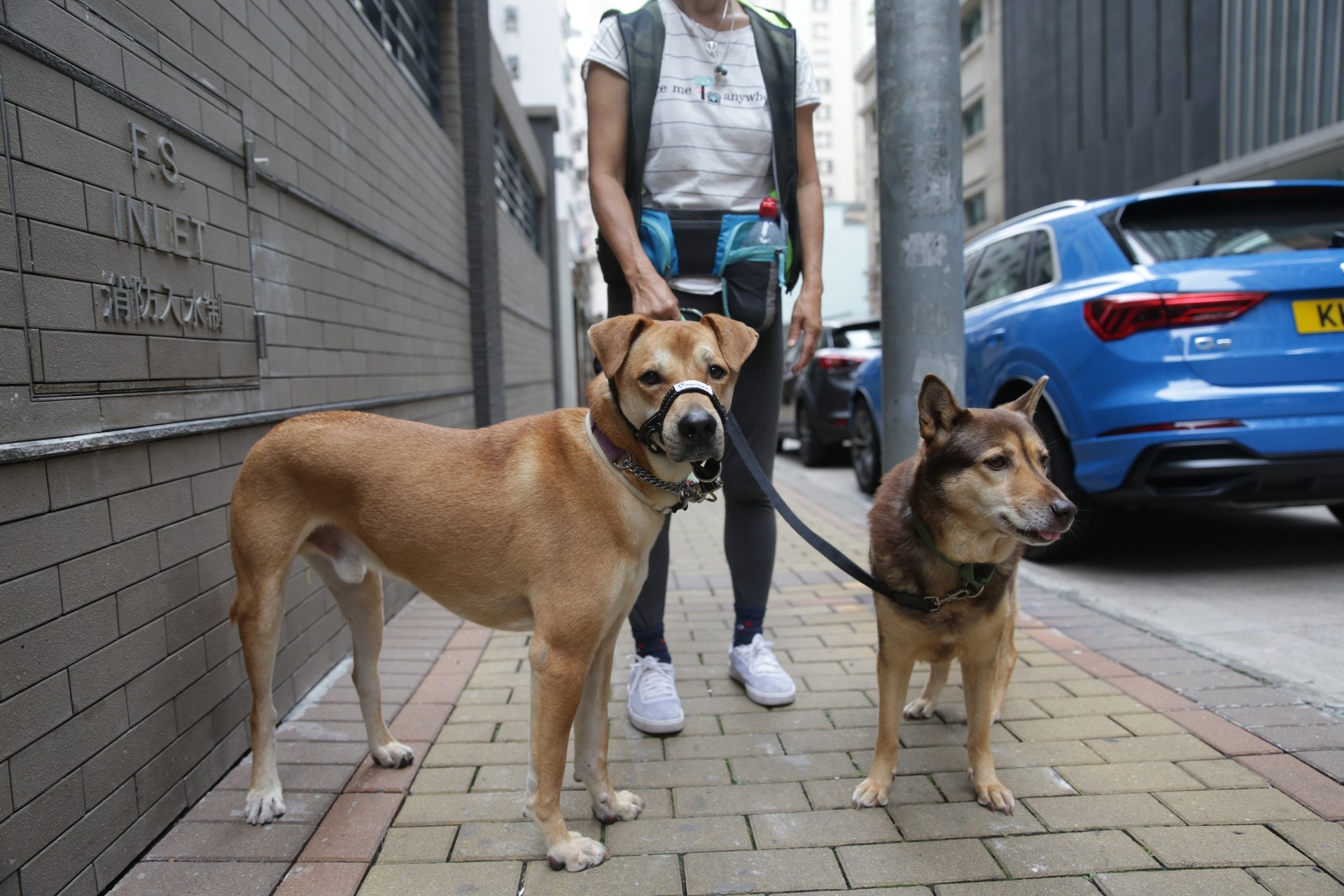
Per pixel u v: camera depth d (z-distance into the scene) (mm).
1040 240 4852
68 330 1671
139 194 1928
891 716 2107
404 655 3250
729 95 2662
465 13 6320
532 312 12461
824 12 75188
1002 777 2203
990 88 22438
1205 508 5820
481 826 2016
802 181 2900
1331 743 2305
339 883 1784
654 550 2678
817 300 2832
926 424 2104
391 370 4094
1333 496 3826
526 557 1861
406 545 1958
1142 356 3740
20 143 1547
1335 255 3713
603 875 1813
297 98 2984
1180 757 2270
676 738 2512
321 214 3176
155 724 1946
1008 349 4699
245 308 2480
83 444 1668
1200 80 14039
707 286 2672
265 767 2043
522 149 12078
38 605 1567
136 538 1893
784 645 3297
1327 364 3635
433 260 5074
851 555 4957
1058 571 4480
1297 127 12000
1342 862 1771
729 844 1930
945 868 1806
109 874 1755
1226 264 3756
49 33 1629
